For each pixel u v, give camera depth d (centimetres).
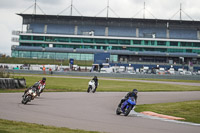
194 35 18975
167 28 19250
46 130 1399
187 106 3069
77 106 2798
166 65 15512
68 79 8612
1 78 4431
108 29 19275
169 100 3878
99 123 1817
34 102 2966
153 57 17925
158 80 10262
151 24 19400
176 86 7269
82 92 4672
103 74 11506
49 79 8131
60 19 19588
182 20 18925
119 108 2370
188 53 17675
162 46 18225
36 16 19350
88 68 14262
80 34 18875
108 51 17562
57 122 1753
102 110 2614
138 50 18388
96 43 18412
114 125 1770
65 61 16038
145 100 3806
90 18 19312
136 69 14412
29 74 10894
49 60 15988
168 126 1859
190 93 5316
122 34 18975
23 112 2136
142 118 2236
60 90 4803
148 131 1612
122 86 6562
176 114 2520
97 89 5466
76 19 19512
